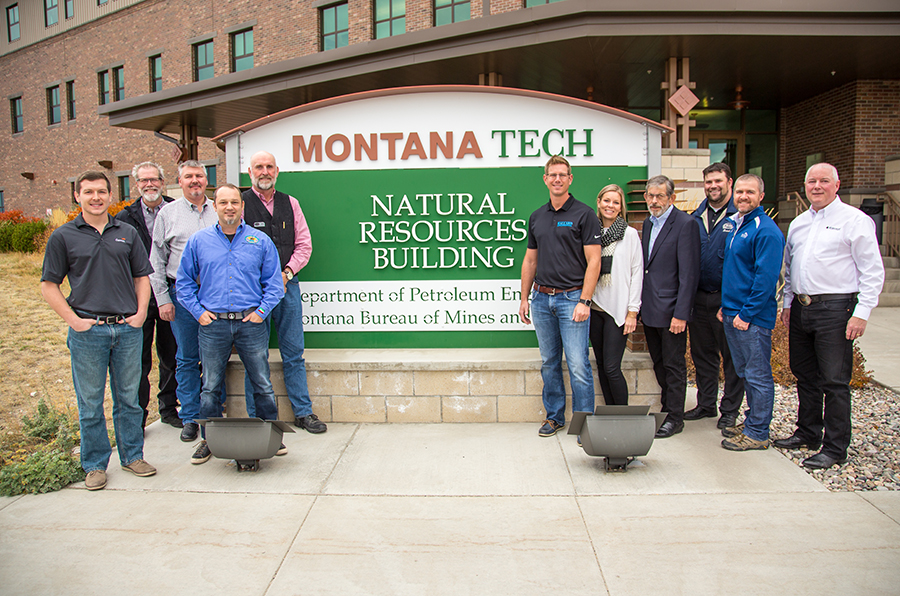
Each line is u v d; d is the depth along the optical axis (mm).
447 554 2621
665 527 2818
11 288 9875
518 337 4652
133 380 3475
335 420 4406
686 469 3482
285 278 4008
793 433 3994
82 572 2518
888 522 2820
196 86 11547
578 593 2328
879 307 9375
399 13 13859
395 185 4609
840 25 7941
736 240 3695
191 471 3590
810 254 3453
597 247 3688
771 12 7773
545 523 2879
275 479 3439
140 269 3426
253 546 2713
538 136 4516
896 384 5277
